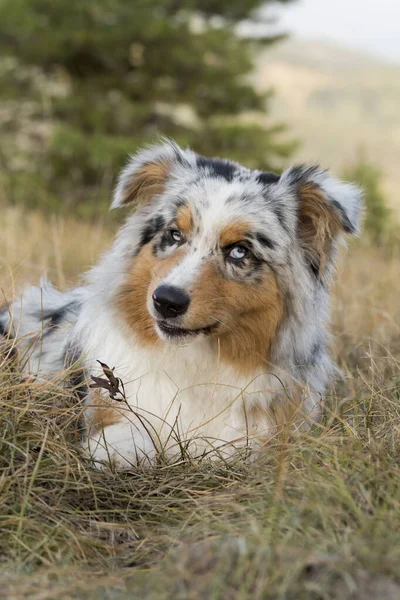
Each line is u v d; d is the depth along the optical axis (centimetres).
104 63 2631
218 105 2742
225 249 550
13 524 418
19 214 1523
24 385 512
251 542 368
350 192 598
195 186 574
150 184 622
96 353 587
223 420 568
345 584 330
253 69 2759
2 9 2481
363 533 372
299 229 591
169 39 2580
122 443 542
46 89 2597
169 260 550
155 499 469
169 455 557
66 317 677
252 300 553
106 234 1507
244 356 561
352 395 598
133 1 2578
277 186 586
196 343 554
